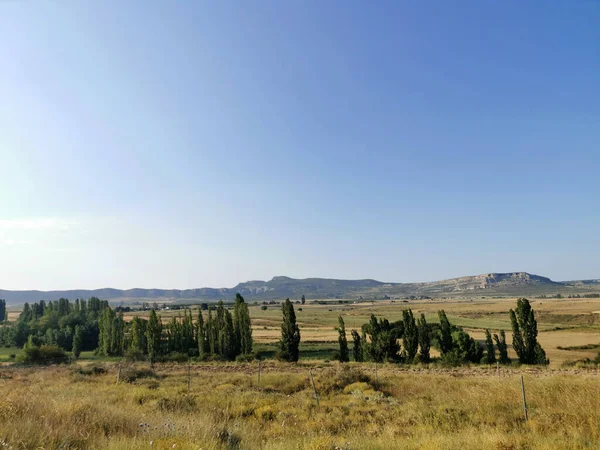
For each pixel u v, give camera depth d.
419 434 13.05
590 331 102.19
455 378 28.88
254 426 14.22
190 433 10.41
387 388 25.73
